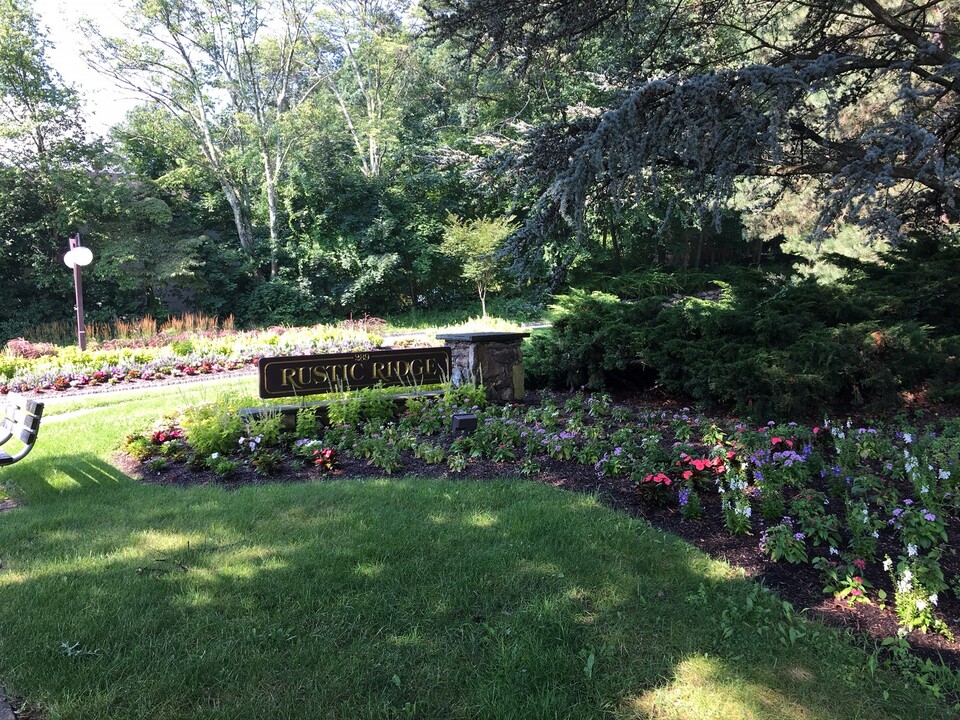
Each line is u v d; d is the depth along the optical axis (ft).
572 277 67.00
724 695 8.24
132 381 40.83
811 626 9.81
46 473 18.58
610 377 25.91
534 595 10.45
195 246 85.20
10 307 78.74
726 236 93.86
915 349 19.60
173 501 15.43
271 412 21.26
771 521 13.19
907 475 14.83
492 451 18.35
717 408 22.00
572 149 16.20
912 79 20.70
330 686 8.30
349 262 88.22
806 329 21.36
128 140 92.12
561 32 19.19
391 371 24.77
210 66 96.32
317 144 88.58
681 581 11.01
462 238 78.13
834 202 14.10
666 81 15.31
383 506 14.28
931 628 9.89
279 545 12.36
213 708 7.89
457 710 7.96
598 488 15.33
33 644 9.11
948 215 22.02
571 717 7.85
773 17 23.00
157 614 9.91
